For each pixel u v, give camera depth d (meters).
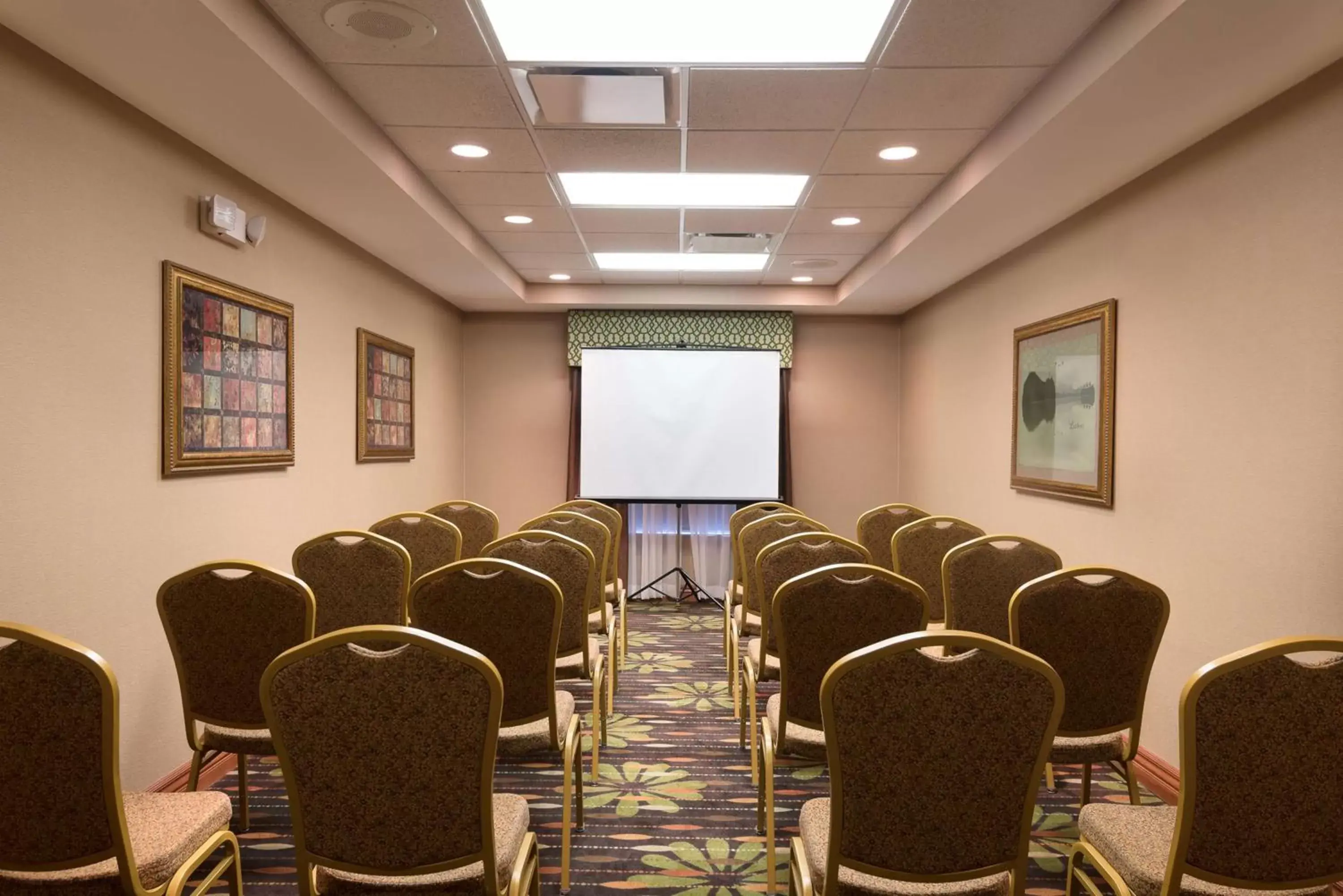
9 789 1.51
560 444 8.07
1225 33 2.43
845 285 7.10
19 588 2.49
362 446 5.30
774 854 2.53
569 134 3.80
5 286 2.45
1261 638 2.91
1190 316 3.37
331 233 4.88
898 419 8.07
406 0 2.65
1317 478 2.66
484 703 1.48
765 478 7.78
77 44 2.55
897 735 1.49
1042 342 4.76
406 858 1.54
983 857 1.54
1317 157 2.68
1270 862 1.51
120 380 2.95
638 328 7.90
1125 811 1.96
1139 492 3.74
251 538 3.93
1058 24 2.76
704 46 2.95
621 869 2.63
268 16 2.71
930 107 3.45
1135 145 3.37
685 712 4.26
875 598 2.31
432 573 2.34
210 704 2.44
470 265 5.89
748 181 4.55
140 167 3.08
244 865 2.61
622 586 5.19
